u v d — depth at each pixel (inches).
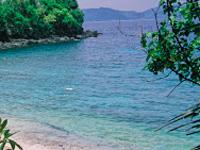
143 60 3161.9
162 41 183.9
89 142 894.4
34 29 5137.8
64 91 1689.2
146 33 187.9
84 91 1692.9
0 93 1598.2
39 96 1547.7
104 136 947.3
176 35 181.9
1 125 252.4
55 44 5009.8
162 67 186.2
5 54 3656.5
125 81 2027.6
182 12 181.6
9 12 4758.9
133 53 3784.5
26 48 4397.1
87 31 6673.2
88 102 1430.9
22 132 959.6
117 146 867.4
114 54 3742.6
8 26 4687.5
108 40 5787.4
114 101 1451.8
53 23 5551.2
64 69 2573.8
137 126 1057.5
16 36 4835.1
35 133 952.9
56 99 1486.2
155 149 848.9
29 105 1350.9
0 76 2156.7
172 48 183.6
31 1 5344.5
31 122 1075.3
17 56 3447.3
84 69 2600.9
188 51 181.0
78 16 6259.8
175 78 2023.9
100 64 2906.0
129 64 2888.8
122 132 986.7
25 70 2453.2
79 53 3831.2
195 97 1512.1
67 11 5816.9
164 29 184.1
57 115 1188.5
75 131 989.8
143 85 1871.3
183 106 1357.0
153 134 966.4
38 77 2149.4
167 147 862.5
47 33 5374.0
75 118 1149.7
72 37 5782.5
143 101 1451.8
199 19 179.9
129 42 5295.3
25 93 1615.4
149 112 1250.6
